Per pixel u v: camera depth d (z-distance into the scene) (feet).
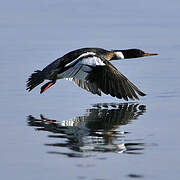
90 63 37.96
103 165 30.19
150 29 78.48
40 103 45.70
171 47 67.82
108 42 70.18
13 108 44.06
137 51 49.67
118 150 32.65
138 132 36.52
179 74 54.80
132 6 96.63
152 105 44.45
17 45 70.13
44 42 71.31
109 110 43.14
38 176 28.81
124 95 35.65
